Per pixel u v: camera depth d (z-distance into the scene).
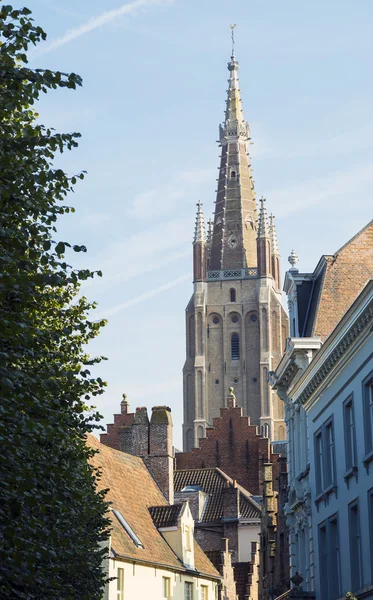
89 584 39.19
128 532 73.44
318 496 59.91
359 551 52.00
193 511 106.56
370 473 49.81
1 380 22.55
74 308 39.06
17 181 26.33
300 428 68.38
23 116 31.59
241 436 135.00
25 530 24.66
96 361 37.69
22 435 24.08
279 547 80.19
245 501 109.44
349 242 68.94
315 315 66.50
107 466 81.06
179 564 78.50
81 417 34.59
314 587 61.62
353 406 53.16
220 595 86.56
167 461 91.12
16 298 25.33
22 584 25.28
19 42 26.20
